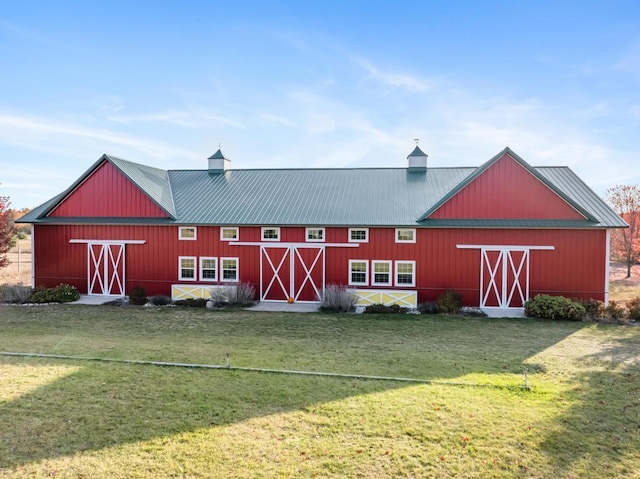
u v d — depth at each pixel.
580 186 22.08
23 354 11.70
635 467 6.48
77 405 8.39
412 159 25.28
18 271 31.88
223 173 27.08
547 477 6.24
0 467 6.34
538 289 19.84
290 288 21.62
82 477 6.13
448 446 7.00
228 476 6.18
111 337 14.18
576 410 8.36
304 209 22.17
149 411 8.16
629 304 18.30
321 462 6.54
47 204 25.17
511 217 20.09
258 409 8.28
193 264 22.36
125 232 22.89
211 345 13.13
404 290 20.69
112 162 22.95
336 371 10.56
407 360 11.62
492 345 13.48
